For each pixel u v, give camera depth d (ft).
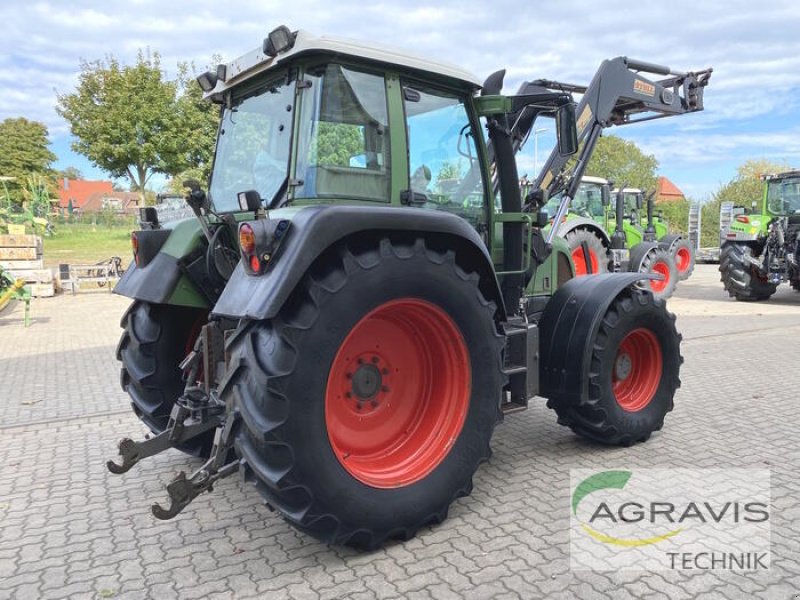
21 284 32.24
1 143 145.18
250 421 8.42
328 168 10.10
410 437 10.51
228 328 10.76
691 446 13.67
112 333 30.86
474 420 10.42
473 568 8.93
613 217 47.11
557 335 12.96
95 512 11.13
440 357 10.55
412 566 9.02
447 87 11.71
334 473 8.81
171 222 13.15
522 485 11.78
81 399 18.84
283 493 8.59
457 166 12.10
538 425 15.49
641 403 13.92
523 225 13.26
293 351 8.48
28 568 9.23
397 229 9.25
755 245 40.73
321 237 8.61
